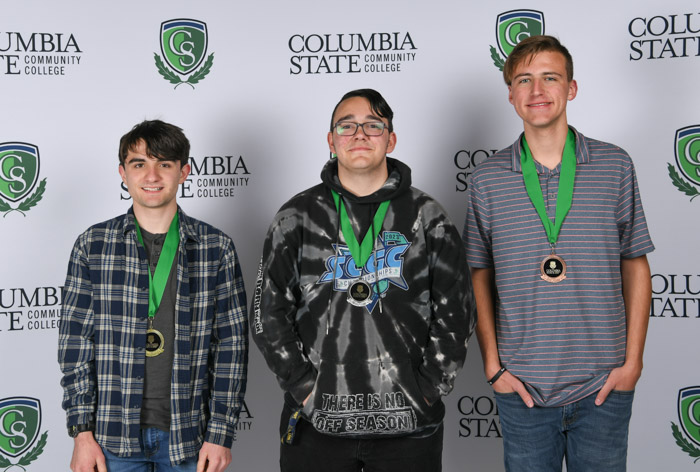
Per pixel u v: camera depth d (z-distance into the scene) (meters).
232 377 1.89
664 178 2.52
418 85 2.65
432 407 1.77
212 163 2.67
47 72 2.56
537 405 1.86
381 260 1.74
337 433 1.70
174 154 1.89
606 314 1.84
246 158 2.68
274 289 1.76
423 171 2.66
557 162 1.92
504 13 2.60
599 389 1.83
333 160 1.90
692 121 2.48
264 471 2.66
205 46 2.65
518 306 1.88
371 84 2.66
